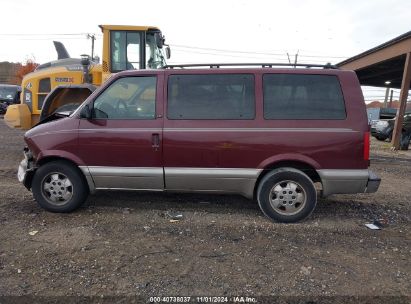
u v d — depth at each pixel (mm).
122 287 3312
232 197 6031
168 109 4953
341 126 4781
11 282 3357
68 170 5074
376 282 3498
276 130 4801
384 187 7340
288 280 3496
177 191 5086
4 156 9297
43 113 7879
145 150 4941
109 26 8555
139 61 8711
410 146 16734
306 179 4836
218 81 4945
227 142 4840
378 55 16672
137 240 4301
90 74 8758
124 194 6070
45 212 5168
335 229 4816
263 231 4664
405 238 4605
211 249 4109
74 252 3953
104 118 5043
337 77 4871
